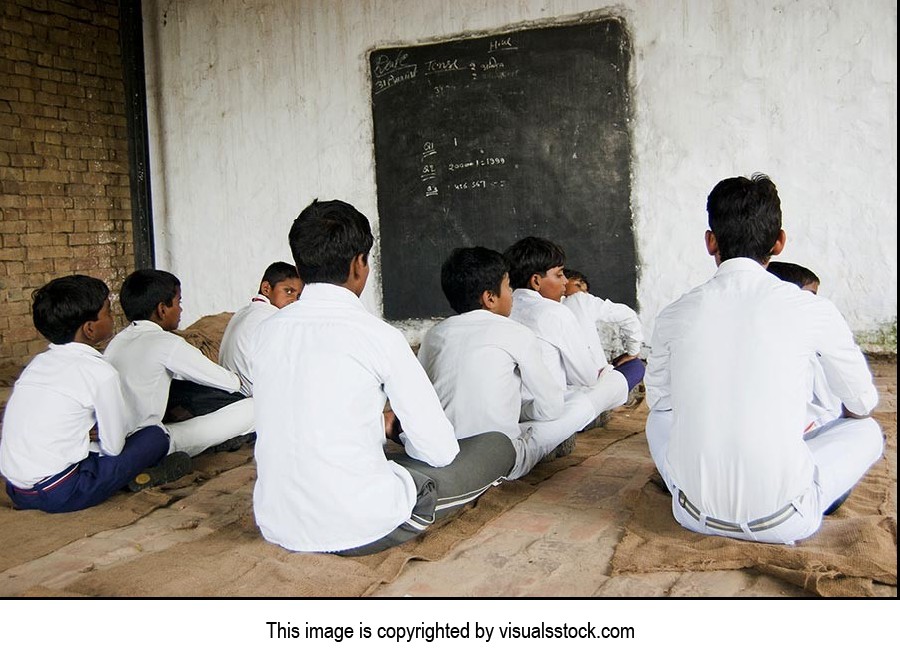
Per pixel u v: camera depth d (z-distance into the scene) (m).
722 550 2.09
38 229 6.29
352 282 2.13
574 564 2.14
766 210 2.11
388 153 5.97
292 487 2.10
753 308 2.05
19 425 2.51
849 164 4.66
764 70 4.79
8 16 6.04
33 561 2.25
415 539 2.30
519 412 2.71
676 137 5.05
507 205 5.61
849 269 4.73
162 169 6.86
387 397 2.16
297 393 2.07
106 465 2.62
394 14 5.83
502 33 5.48
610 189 5.27
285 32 6.23
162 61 6.73
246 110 6.46
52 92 6.37
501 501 2.60
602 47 5.19
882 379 4.21
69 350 2.54
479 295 2.68
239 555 2.21
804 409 2.03
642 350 5.31
